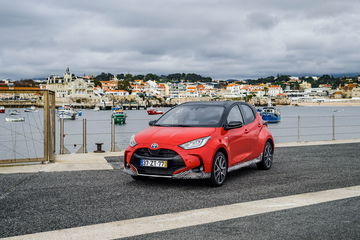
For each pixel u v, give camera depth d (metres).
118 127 67.00
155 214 4.75
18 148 17.16
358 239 3.82
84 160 9.52
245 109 8.14
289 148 12.84
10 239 3.81
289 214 4.75
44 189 6.17
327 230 4.11
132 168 6.48
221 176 6.61
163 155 6.24
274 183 6.86
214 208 5.04
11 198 5.55
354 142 15.09
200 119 7.12
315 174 7.84
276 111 70.75
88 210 4.92
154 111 120.62
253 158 7.89
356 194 5.93
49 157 8.98
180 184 6.70
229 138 6.92
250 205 5.21
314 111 152.50
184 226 4.25
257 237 3.88
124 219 4.53
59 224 4.32
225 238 3.84
